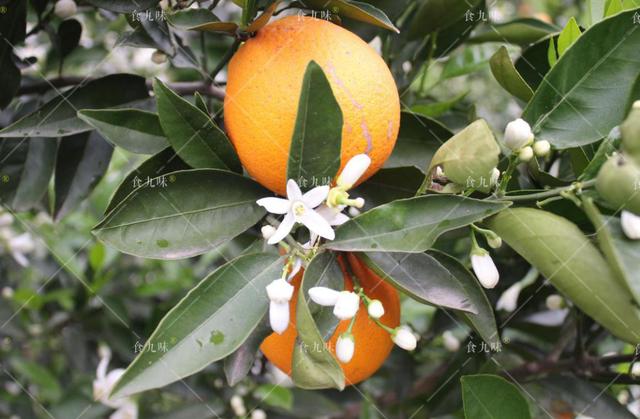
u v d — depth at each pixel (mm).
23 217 837
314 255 474
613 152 482
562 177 600
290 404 720
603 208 478
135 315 825
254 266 494
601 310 454
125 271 879
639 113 450
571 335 631
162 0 569
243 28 492
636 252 454
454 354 705
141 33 557
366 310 506
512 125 488
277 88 471
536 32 659
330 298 470
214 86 588
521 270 633
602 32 500
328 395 755
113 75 566
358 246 481
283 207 475
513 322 686
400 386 711
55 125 553
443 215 478
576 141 512
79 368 808
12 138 627
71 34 618
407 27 655
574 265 456
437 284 497
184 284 826
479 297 499
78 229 879
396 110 493
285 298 467
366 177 504
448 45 662
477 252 492
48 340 862
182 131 499
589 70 511
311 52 474
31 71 704
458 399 655
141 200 494
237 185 513
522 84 533
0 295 824
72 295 818
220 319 479
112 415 755
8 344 834
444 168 486
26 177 632
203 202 506
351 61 476
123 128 519
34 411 813
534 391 642
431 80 747
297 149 470
